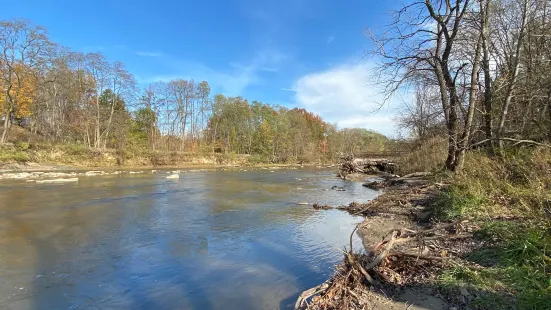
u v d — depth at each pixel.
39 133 40.84
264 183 22.56
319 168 47.16
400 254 5.25
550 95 10.27
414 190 12.52
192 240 8.02
